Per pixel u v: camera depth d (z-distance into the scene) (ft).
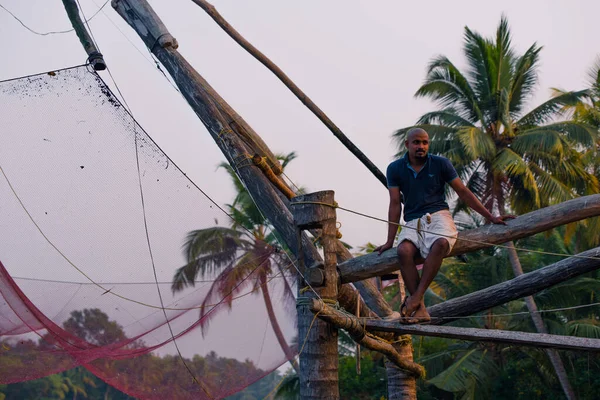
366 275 19.29
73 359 16.37
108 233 15.80
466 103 80.69
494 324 84.64
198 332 17.37
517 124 80.79
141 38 24.88
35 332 16.05
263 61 25.02
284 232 20.93
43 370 16.10
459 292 81.71
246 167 22.08
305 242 20.24
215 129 22.81
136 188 16.01
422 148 18.21
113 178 15.92
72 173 15.78
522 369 78.69
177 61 23.93
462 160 76.48
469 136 72.02
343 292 20.57
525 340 16.17
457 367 75.46
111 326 16.16
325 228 18.94
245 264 17.58
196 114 23.34
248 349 17.93
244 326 17.97
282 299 18.74
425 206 18.20
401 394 25.21
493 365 79.97
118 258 15.87
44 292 15.64
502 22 78.02
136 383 16.66
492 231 18.37
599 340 15.65
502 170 71.56
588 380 74.38
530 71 79.36
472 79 80.38
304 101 25.13
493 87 78.89
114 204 15.88
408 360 24.85
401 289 24.66
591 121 78.84
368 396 78.74
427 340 83.15
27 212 15.52
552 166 75.46
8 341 16.02
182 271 16.39
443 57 78.69
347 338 83.92
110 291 15.94
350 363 80.48
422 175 18.31
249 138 24.38
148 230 16.03
